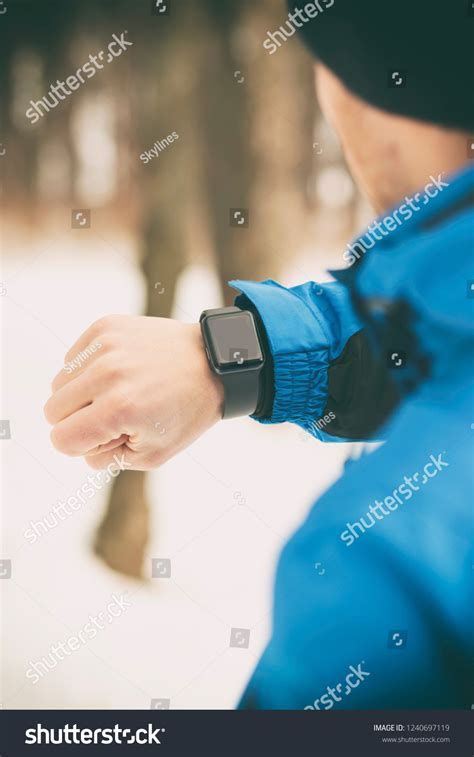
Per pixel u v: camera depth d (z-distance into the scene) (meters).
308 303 0.73
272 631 0.84
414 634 0.75
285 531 0.91
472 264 0.73
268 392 0.70
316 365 0.70
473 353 0.72
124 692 0.93
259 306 0.70
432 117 0.78
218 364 0.66
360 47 0.80
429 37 0.78
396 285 0.73
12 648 0.95
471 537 0.71
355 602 0.77
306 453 0.90
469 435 0.73
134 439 0.67
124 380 0.66
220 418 0.69
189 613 0.94
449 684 0.77
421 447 0.74
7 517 0.97
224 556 0.93
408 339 0.72
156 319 0.72
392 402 0.73
